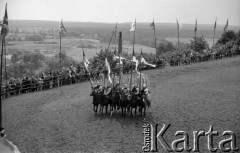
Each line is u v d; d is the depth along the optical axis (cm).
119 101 3059
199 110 3228
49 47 16050
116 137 2564
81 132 2689
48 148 2367
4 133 2670
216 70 5416
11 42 18588
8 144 2433
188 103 3506
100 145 2412
